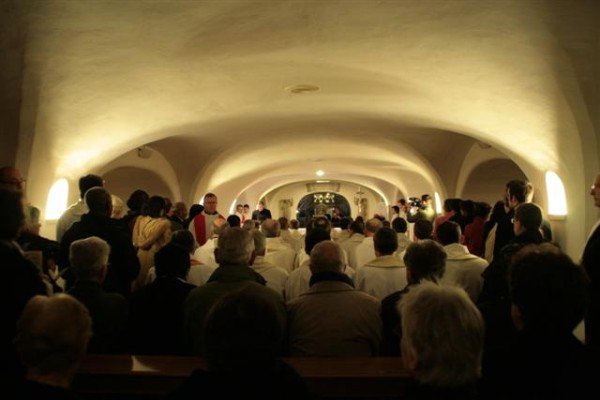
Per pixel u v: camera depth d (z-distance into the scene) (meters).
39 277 2.34
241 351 1.52
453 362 1.40
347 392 2.28
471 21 4.42
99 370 2.39
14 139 5.25
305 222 30.62
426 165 11.66
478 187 11.48
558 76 4.88
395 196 22.81
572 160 5.79
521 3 4.00
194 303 2.98
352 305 2.96
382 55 5.34
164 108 6.87
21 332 1.70
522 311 1.65
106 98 5.88
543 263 1.64
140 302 3.25
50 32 4.26
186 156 11.32
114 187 12.06
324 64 5.71
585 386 1.53
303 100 7.68
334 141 11.90
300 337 2.94
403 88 6.51
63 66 4.85
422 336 1.42
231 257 3.10
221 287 2.99
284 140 11.49
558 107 5.38
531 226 3.69
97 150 6.92
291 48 5.17
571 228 6.02
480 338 1.45
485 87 5.78
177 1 4.05
